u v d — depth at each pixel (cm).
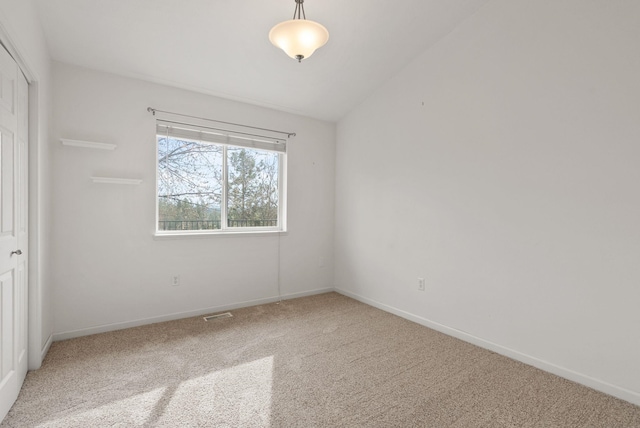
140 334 289
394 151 354
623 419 178
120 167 297
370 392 202
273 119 391
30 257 217
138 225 307
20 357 198
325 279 440
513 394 201
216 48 280
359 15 262
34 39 210
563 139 221
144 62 287
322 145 432
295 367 233
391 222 358
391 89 355
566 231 221
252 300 380
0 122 162
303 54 224
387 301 363
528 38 239
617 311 199
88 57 272
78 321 281
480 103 271
